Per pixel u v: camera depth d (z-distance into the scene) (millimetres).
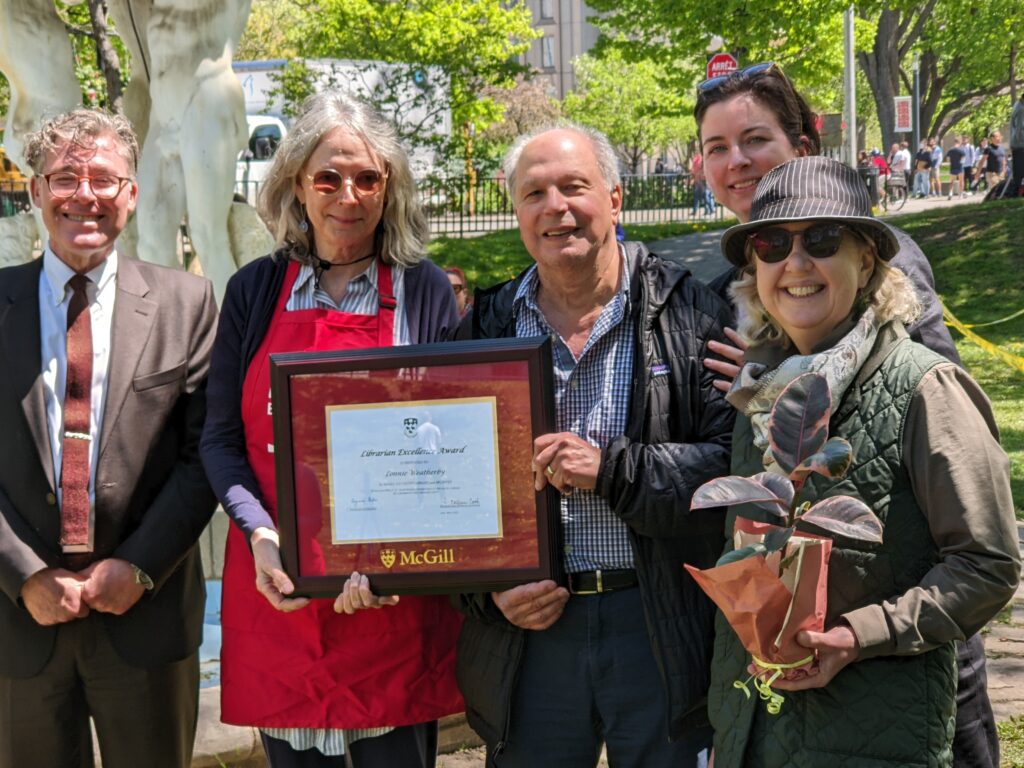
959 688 2770
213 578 5582
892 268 2387
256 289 3178
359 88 19484
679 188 24500
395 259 3201
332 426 2820
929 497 2197
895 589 2232
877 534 2031
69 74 6328
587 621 2896
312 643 3029
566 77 68750
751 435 2508
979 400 2279
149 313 3236
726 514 2643
